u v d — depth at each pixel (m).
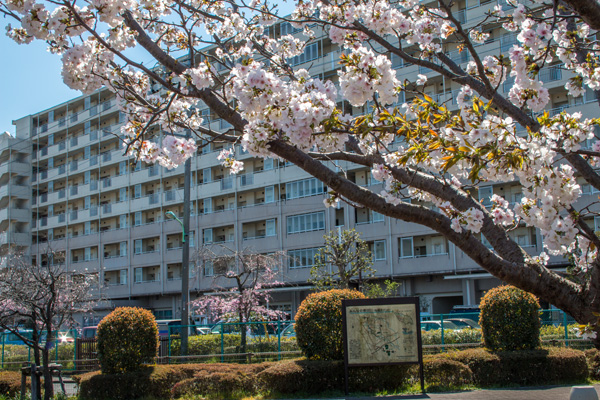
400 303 12.92
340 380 13.09
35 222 59.50
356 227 38.31
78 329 25.19
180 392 13.36
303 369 12.95
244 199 45.28
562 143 5.30
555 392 11.92
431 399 11.48
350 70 4.91
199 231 46.12
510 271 4.96
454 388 12.97
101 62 6.79
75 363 20.94
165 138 6.69
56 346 21.97
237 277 25.44
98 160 53.97
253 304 25.22
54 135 59.28
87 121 56.00
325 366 13.04
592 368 14.14
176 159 6.68
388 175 5.77
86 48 6.29
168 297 49.25
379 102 5.27
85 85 6.59
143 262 49.78
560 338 17.25
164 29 8.80
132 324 14.47
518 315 14.16
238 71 5.25
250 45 9.28
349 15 7.02
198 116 8.23
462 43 8.06
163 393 13.77
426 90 34.72
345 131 4.88
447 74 6.86
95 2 5.85
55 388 17.47
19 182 60.28
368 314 12.98
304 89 5.02
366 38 7.43
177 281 47.44
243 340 19.62
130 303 50.78
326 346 13.64
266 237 42.47
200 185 46.81
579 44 6.67
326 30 8.69
